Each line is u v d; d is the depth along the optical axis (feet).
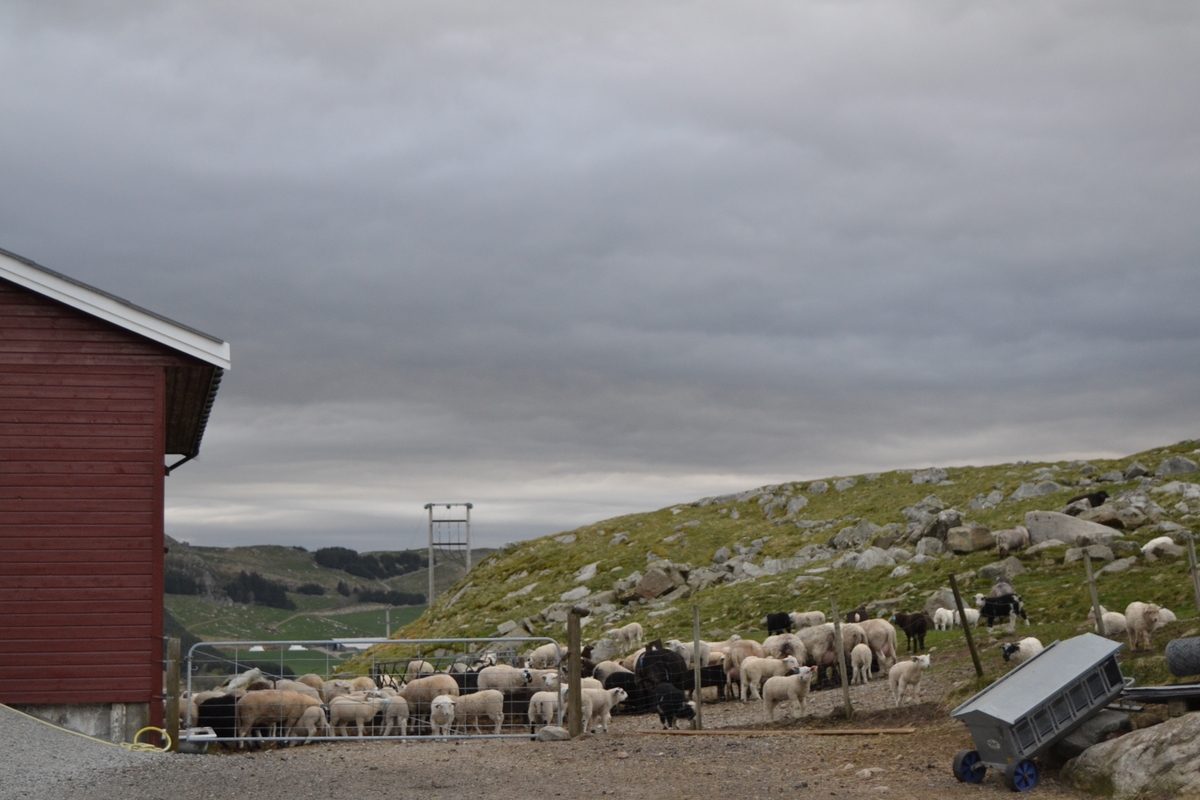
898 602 139.74
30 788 50.11
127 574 67.92
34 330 69.26
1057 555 144.25
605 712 76.54
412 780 53.26
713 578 200.13
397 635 244.63
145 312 69.92
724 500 282.36
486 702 73.82
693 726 76.64
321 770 56.39
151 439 69.67
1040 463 255.29
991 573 141.90
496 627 203.41
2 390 68.33
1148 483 188.24
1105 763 42.86
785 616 129.49
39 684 65.87
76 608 67.00
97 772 54.39
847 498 258.37
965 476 258.16
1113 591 112.16
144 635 67.51
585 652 123.54
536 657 119.85
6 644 65.92
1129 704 49.21
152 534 68.64
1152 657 57.16
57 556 67.36
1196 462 204.44
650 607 188.44
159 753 61.93
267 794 49.16
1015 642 86.69
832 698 84.84
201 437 99.66
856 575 164.66
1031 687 46.34
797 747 60.18
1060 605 112.47
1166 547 127.13
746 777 52.01
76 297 69.05
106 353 69.92
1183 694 44.27
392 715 74.43
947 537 167.32
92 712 66.28
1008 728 44.57
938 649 103.65
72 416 68.90
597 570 228.43
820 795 46.06
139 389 70.03
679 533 250.16
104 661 66.74
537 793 49.26
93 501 68.28
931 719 65.62
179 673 66.69
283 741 69.82
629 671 97.91
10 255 68.44
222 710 70.74
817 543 217.15
